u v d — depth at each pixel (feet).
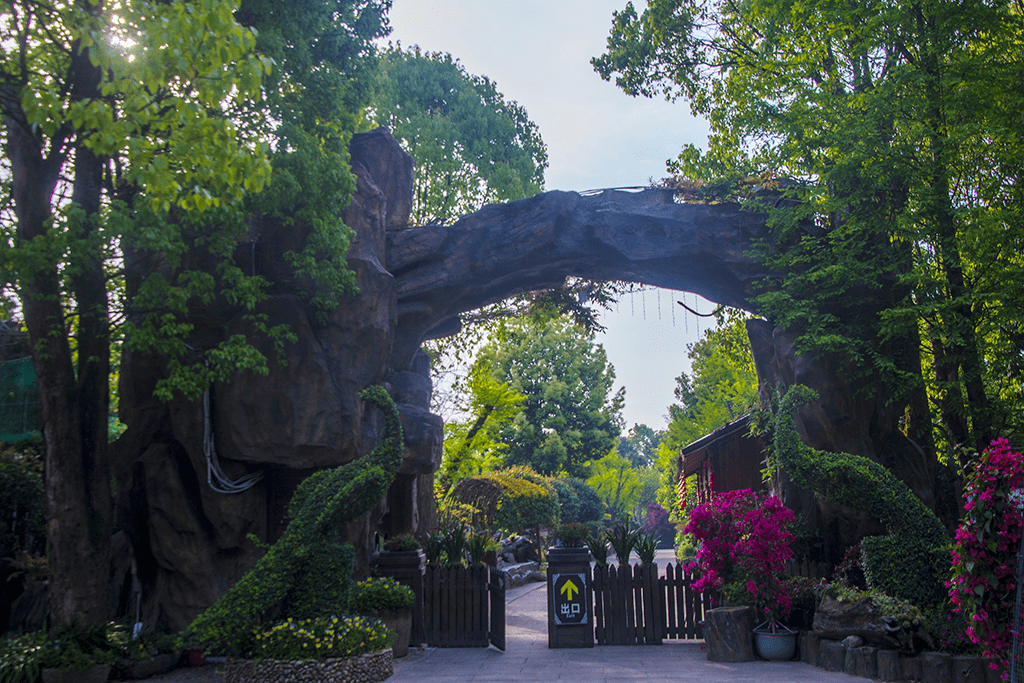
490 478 88.38
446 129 86.22
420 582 39.40
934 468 43.88
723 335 68.74
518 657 35.06
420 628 38.75
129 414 39.55
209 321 39.50
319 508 32.50
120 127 24.44
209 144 25.16
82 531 33.30
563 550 38.45
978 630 20.63
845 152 42.45
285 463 38.17
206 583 36.86
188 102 24.25
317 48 41.83
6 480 42.16
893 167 41.09
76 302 36.06
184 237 37.76
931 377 47.67
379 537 45.75
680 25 59.93
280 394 37.99
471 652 36.94
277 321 38.91
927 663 27.25
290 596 32.04
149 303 32.76
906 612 29.27
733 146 62.13
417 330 47.52
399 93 88.02
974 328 43.04
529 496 90.79
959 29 41.09
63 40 33.40
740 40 58.90
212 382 38.52
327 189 37.35
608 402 175.32
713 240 46.98
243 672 28.91
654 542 39.47
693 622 38.40
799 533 41.04
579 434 163.73
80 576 32.94
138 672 31.24
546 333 170.09
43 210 33.22
